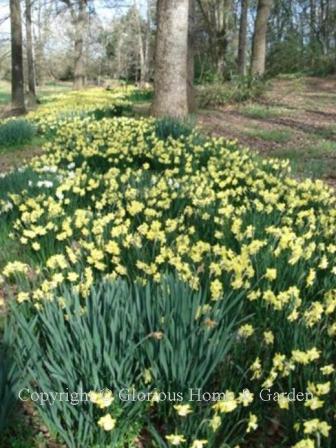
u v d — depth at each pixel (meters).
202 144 7.90
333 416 2.27
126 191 5.09
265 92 19.78
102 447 2.34
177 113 12.30
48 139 10.92
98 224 4.12
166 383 2.47
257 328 2.87
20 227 4.59
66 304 2.72
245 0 23.66
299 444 1.92
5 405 2.33
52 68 48.16
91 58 50.81
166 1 11.89
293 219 4.74
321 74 30.02
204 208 4.70
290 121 13.85
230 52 30.28
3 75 45.75
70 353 2.44
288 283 3.36
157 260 3.42
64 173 6.07
